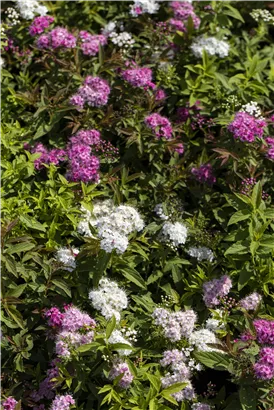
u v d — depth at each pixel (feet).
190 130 4.77
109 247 4.06
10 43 4.95
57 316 4.02
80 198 4.35
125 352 3.93
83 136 4.53
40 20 4.89
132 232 4.26
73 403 3.90
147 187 4.58
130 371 3.91
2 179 4.39
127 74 4.66
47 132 4.65
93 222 4.33
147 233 4.41
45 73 4.91
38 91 4.79
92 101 4.61
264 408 4.01
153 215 4.53
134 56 4.97
